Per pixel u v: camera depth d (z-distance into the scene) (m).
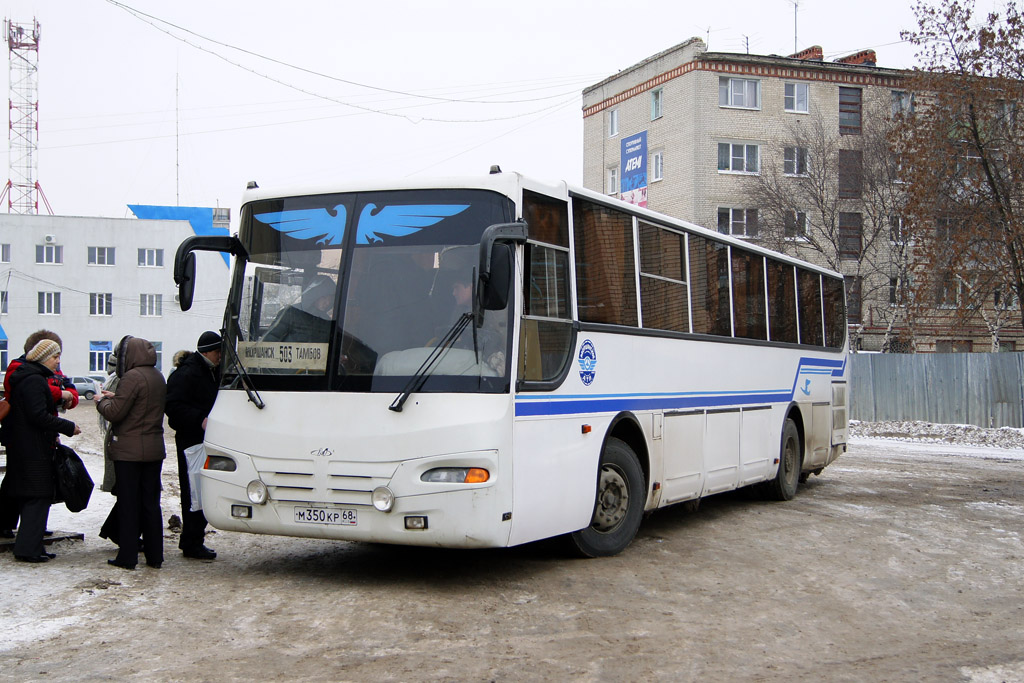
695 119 44.41
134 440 8.12
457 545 7.25
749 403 12.48
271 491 7.64
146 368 8.20
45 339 8.31
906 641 6.73
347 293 7.72
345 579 8.11
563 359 8.30
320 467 7.46
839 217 43.50
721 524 11.44
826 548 9.95
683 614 7.24
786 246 42.38
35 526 8.28
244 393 7.86
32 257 67.12
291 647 6.14
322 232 7.97
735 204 44.81
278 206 8.20
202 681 5.43
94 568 8.16
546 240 8.18
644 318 9.91
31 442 8.22
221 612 6.96
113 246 68.44
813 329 15.13
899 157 25.11
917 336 44.31
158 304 69.19
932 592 8.21
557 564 8.88
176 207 74.19
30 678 5.45
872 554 9.67
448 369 7.38
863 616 7.38
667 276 10.52
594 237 9.02
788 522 11.59
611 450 9.22
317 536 7.55
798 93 45.59
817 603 7.71
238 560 8.84
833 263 42.62
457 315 7.47
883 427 30.47
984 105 23.33
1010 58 23.20
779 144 45.16
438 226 7.71
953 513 12.48
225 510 7.86
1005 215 23.14
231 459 7.84
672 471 10.40
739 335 12.33
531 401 7.76
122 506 8.17
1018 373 29.42
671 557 9.35
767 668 5.98
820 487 15.45
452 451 7.21
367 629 6.59
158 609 6.99
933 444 25.56
